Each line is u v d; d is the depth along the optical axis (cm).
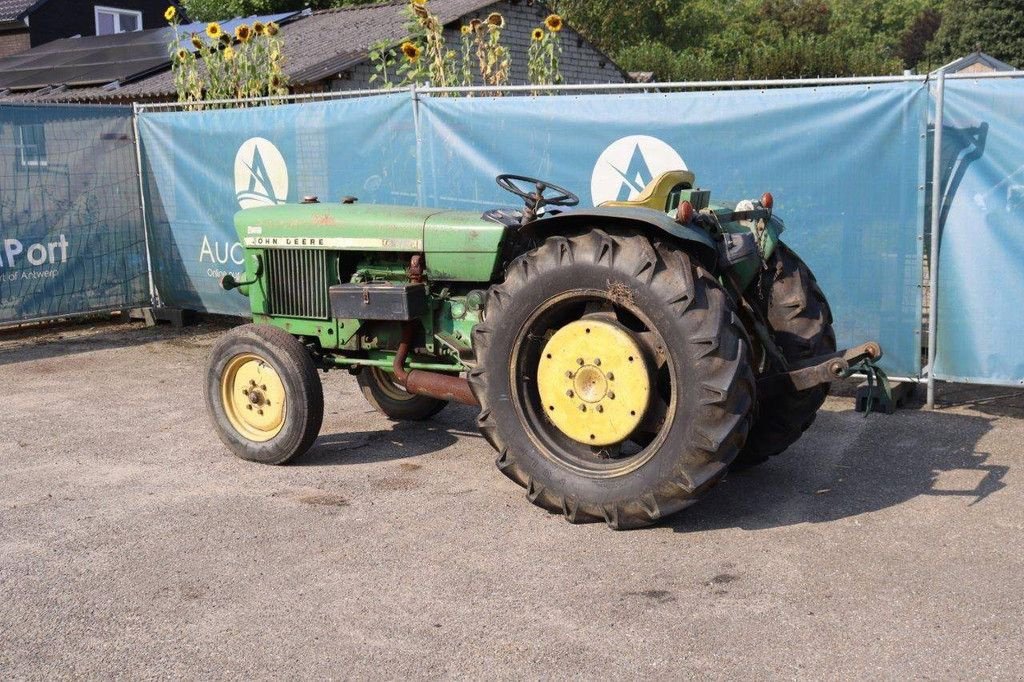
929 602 327
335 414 589
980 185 548
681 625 315
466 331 472
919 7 5841
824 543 379
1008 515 402
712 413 365
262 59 952
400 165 717
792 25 4653
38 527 412
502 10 1658
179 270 882
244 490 455
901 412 567
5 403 628
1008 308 552
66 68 1769
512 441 411
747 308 423
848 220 584
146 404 621
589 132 643
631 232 393
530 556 372
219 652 306
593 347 389
